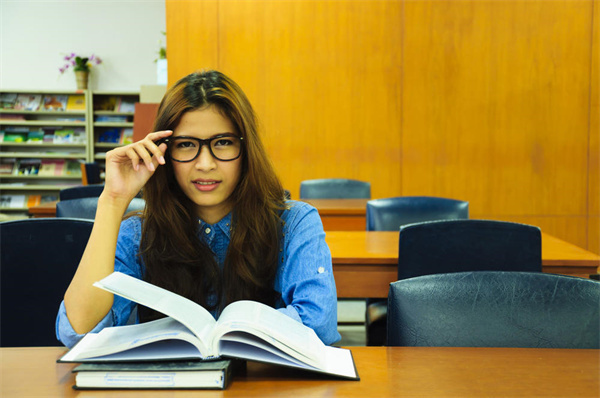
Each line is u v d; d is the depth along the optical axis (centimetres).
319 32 511
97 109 789
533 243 173
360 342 315
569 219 516
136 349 81
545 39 506
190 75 111
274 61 513
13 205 792
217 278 118
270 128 518
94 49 803
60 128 798
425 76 510
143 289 87
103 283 83
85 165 590
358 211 348
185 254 116
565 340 104
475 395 76
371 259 203
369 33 509
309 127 517
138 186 106
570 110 511
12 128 795
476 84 509
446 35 507
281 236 118
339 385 80
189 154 107
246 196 113
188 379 76
